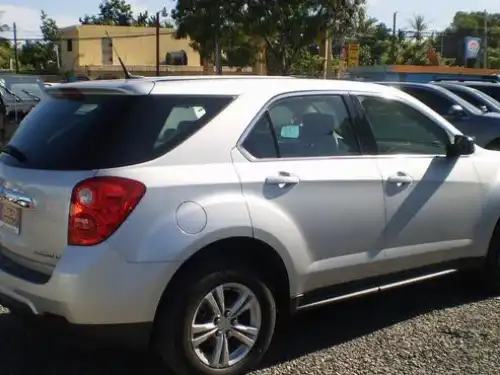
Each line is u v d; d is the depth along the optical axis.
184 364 3.79
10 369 4.18
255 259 4.11
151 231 3.63
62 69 61.19
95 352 4.44
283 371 4.18
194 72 57.94
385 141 4.82
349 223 4.45
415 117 5.07
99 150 3.72
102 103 3.94
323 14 30.28
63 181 3.71
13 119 15.51
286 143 4.29
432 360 4.34
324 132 4.50
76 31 58.22
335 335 4.77
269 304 4.12
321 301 4.45
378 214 4.61
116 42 59.09
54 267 3.70
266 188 4.06
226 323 3.95
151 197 3.66
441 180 4.99
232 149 4.03
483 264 5.45
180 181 3.76
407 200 4.78
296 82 4.52
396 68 38.03
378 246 4.65
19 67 72.19
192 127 3.94
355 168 4.52
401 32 57.44
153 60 60.53
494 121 11.73
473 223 5.24
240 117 4.11
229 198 3.88
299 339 4.70
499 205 5.39
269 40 31.39
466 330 4.86
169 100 3.93
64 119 4.05
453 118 12.01
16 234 4.02
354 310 5.28
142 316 3.65
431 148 5.12
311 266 4.30
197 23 30.91
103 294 3.56
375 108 4.84
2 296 4.02
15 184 3.99
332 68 36.59
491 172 5.36
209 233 3.76
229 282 3.91
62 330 3.69
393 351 4.49
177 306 3.72
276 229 4.04
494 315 5.18
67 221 3.64
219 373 3.94
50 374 4.12
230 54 32.50
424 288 5.82
